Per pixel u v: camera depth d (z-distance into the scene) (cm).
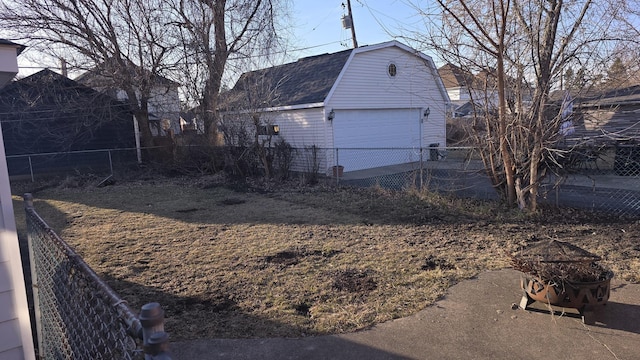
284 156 1294
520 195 730
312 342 332
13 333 261
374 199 930
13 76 265
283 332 350
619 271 452
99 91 1555
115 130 1773
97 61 1441
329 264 512
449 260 512
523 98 704
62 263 260
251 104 1330
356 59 1532
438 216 746
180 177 1462
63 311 262
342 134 1517
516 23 659
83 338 220
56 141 1650
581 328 340
